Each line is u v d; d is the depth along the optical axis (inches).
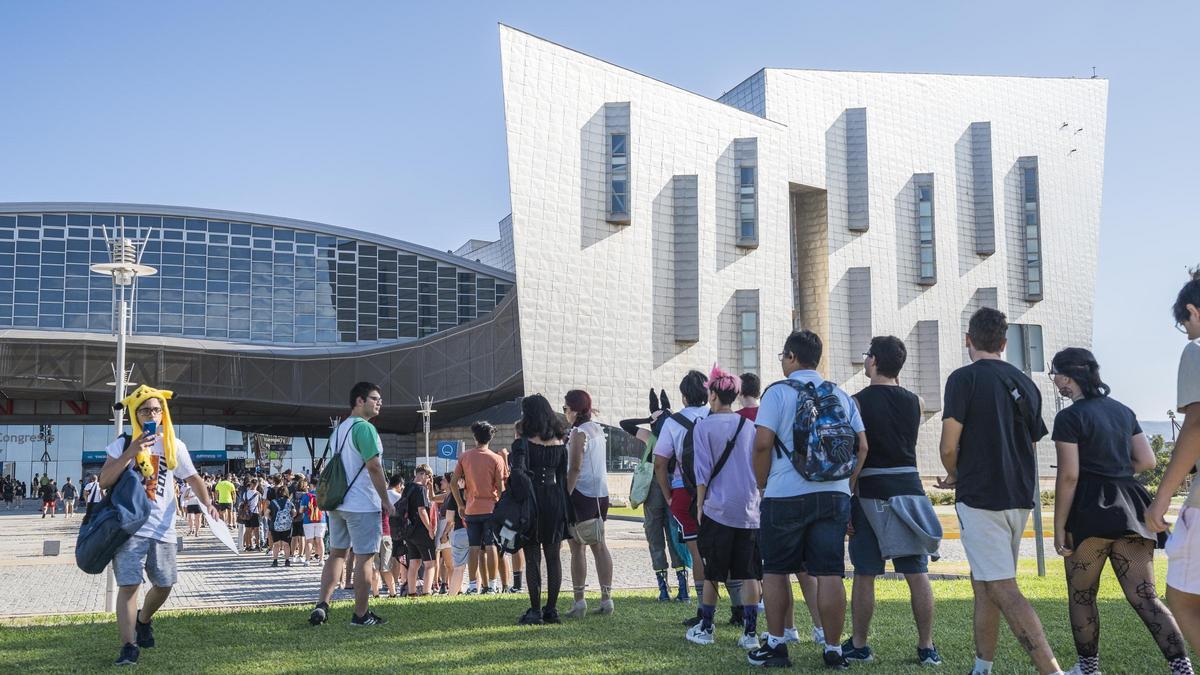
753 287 2030.0
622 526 1242.6
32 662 239.5
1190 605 152.9
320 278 2874.0
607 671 218.2
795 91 2229.3
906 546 229.6
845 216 2262.6
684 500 300.5
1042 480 2374.5
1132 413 221.9
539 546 307.1
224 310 2755.9
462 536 462.6
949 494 1851.6
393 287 2933.1
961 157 2426.2
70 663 237.0
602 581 333.4
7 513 2007.9
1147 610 209.5
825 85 2274.9
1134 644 253.6
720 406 262.5
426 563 466.3
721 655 240.2
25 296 2613.2
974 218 2417.6
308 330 2822.3
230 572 661.9
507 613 328.5
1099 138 2625.5
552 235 1803.6
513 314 2213.3
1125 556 212.8
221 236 2802.7
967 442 205.3
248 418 2815.0
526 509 297.1
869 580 233.8
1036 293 2436.0
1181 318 160.7
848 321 2242.9
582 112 1866.4
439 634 277.1
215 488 1179.3
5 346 2250.2
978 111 2464.3
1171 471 154.6
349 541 308.8
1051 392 2431.1
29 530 1330.0
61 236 2679.6
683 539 301.0
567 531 312.5
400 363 2605.8
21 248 2640.3
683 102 1993.1
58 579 625.0
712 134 2027.6
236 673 220.2
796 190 2240.4
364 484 302.8
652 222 1929.1
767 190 2075.5
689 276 1942.7
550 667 223.8
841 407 223.1
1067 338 2493.8
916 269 2325.3
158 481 254.8
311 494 747.4
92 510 244.4
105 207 2706.7
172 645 264.5
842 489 222.4
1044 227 2485.2
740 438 257.4
